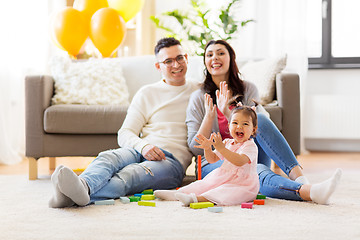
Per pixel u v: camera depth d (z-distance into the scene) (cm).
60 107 265
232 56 217
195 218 146
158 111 223
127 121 221
